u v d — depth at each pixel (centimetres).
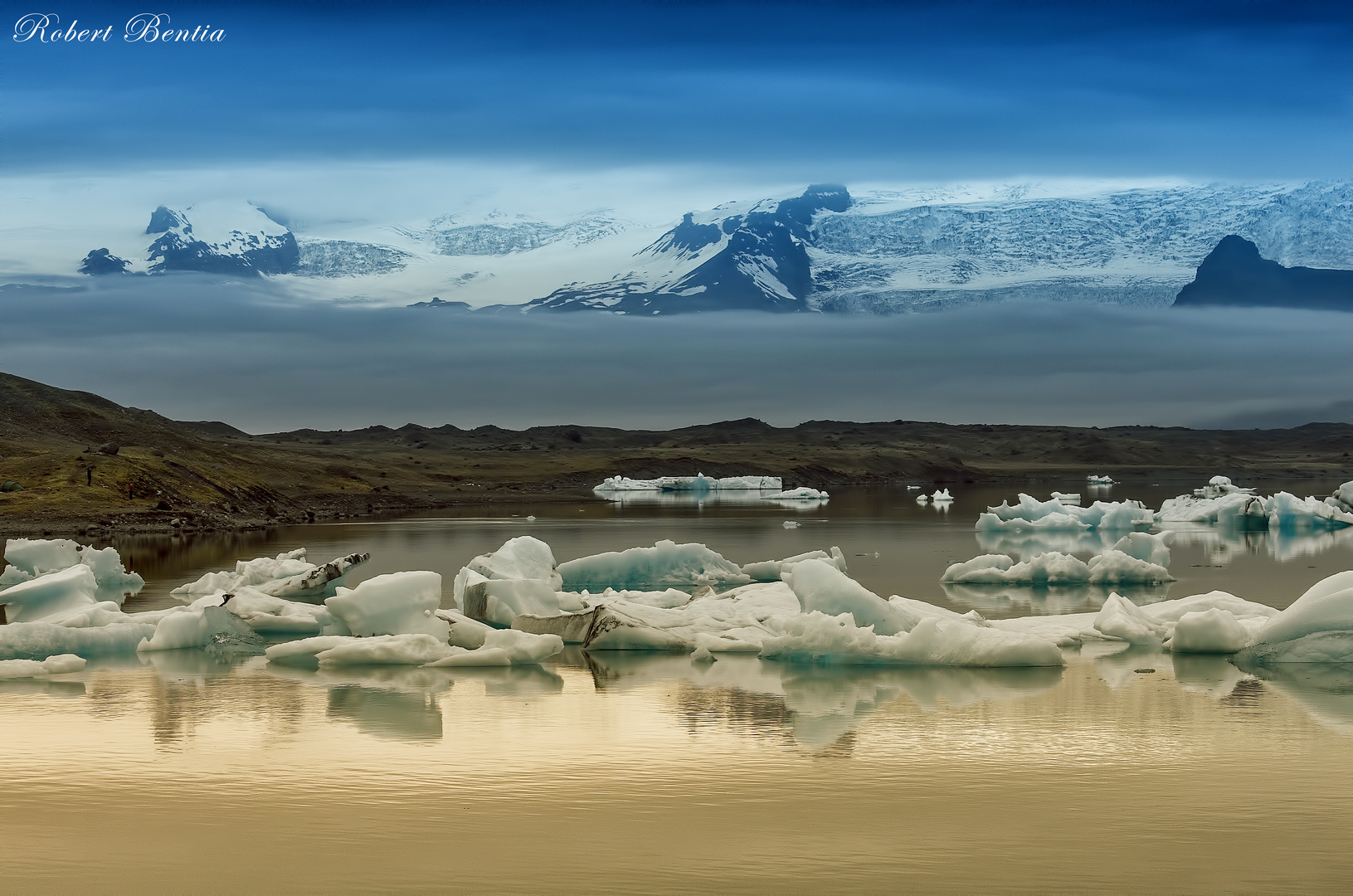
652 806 1346
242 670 2184
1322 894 1100
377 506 8925
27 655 2258
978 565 3784
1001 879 1130
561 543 5641
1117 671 2141
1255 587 3625
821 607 2381
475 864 1167
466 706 1862
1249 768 1497
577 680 2086
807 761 1530
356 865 1166
